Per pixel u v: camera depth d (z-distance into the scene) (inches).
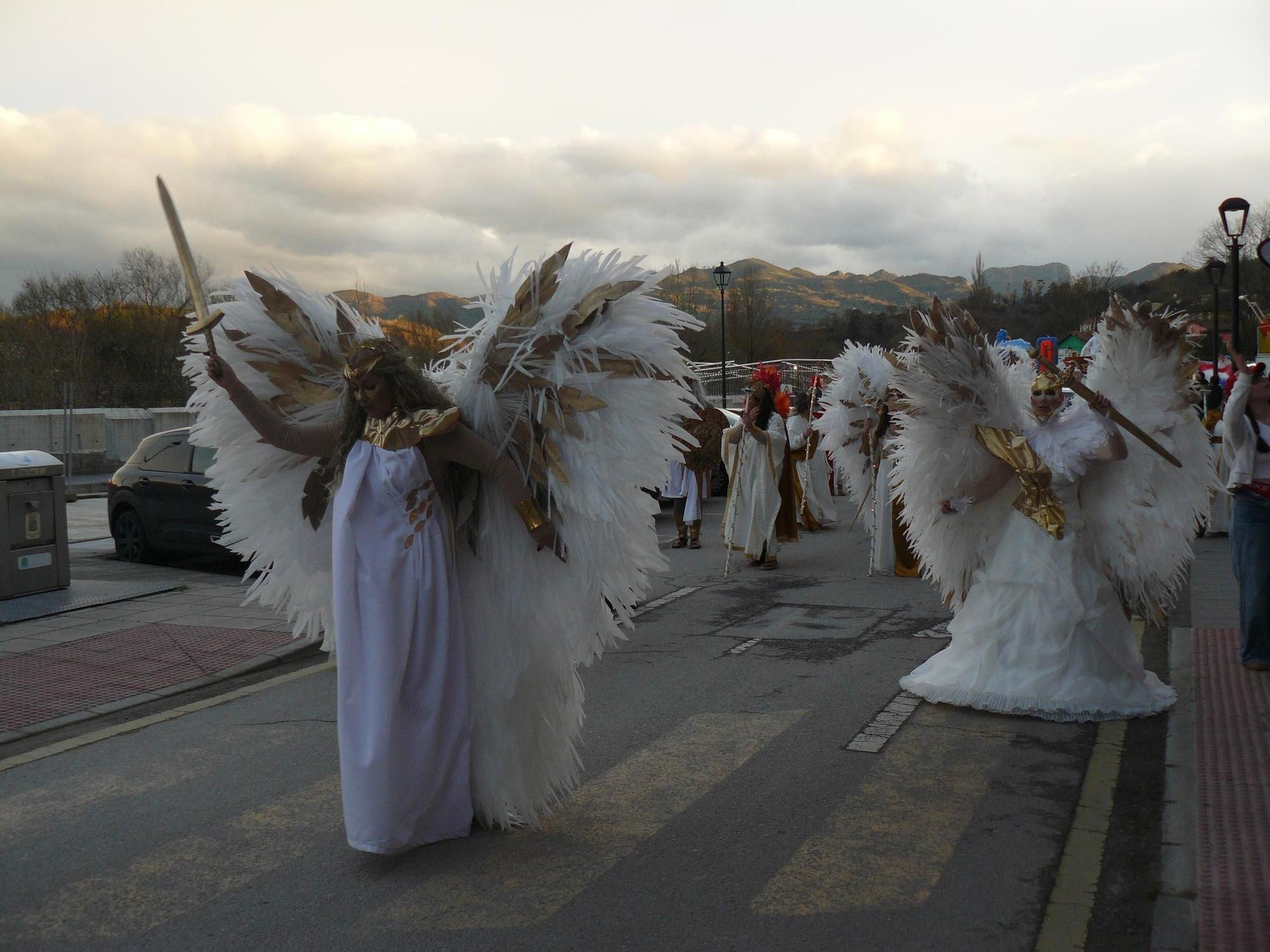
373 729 140.1
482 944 123.6
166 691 246.1
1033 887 137.7
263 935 127.0
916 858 146.9
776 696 231.6
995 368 217.5
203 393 156.4
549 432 150.9
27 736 214.8
